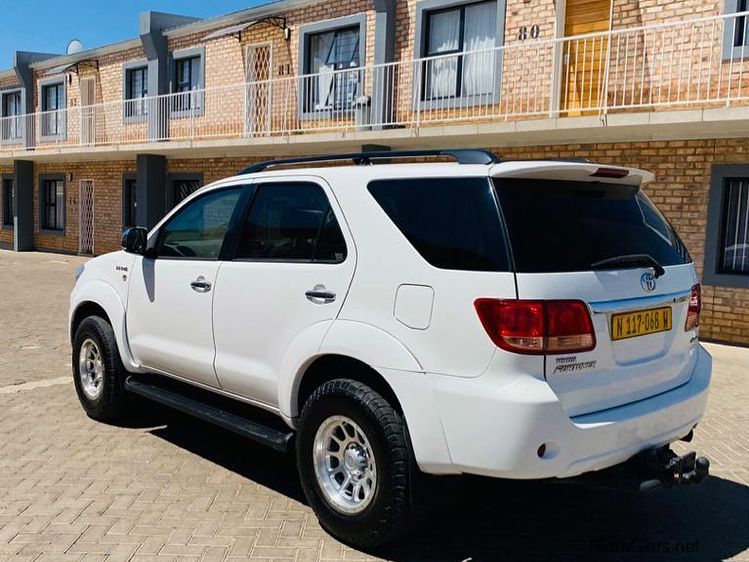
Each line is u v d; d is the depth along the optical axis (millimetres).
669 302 3436
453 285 3035
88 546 3402
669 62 9961
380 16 13234
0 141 25281
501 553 3439
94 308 5457
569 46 11086
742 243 9391
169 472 4371
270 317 3779
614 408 3139
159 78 18531
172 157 18734
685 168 9672
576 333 2945
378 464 3217
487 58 12031
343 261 3486
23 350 7992
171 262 4531
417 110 12234
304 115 15227
